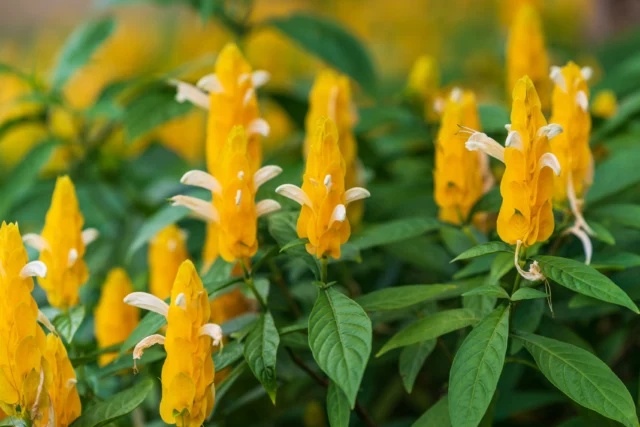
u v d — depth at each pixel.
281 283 1.31
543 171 1.15
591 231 1.22
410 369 1.21
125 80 1.53
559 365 1.15
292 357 1.24
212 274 1.24
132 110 1.45
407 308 1.26
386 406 1.45
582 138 1.23
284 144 1.52
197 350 1.14
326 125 1.16
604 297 1.13
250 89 1.25
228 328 1.24
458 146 1.25
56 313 1.25
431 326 1.18
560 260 1.16
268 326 1.19
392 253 1.34
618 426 1.20
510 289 1.24
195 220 1.53
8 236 1.14
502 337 1.14
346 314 1.14
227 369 1.28
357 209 1.36
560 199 1.24
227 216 1.18
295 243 1.17
